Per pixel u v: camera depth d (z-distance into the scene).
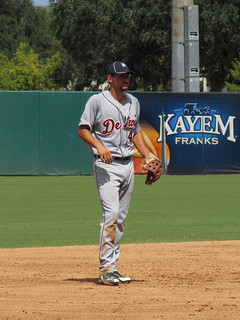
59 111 71.31
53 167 71.56
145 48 127.69
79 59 136.12
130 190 19.83
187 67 72.31
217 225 35.53
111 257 19.59
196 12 71.88
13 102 70.69
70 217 39.25
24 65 152.75
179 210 42.72
